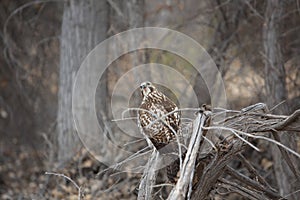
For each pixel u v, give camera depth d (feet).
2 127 62.64
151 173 23.04
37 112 58.85
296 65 40.88
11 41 54.60
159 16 50.80
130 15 46.09
